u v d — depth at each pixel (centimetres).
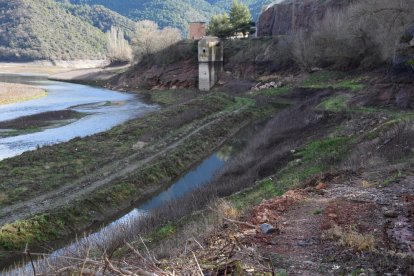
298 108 4119
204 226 1253
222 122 4088
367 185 1362
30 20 18112
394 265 762
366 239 871
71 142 3269
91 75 10400
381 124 2461
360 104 3347
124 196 2369
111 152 3030
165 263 791
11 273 1223
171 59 8356
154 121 4006
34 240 1844
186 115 4253
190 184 2658
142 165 2769
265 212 1159
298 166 2062
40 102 6331
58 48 17400
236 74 7312
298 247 898
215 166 3012
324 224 1015
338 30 5356
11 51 16562
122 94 7688
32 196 2212
